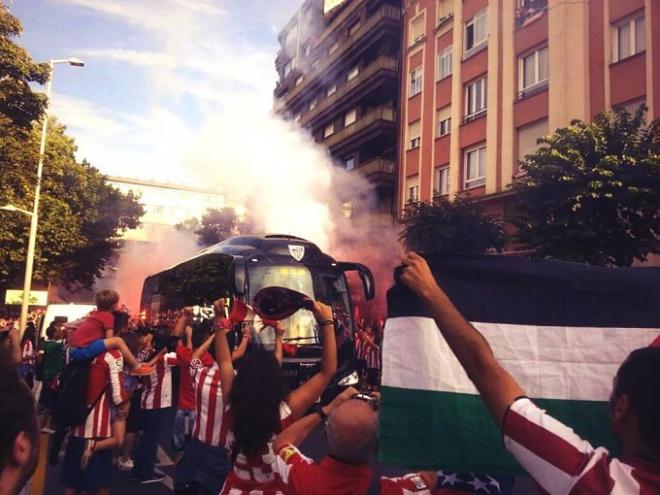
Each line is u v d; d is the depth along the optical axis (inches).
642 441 52.6
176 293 593.9
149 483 245.3
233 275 401.7
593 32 651.5
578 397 88.4
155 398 249.4
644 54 592.1
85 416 180.5
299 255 439.8
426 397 87.9
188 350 235.0
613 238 454.3
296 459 90.7
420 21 1002.1
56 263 1248.8
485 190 790.5
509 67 765.9
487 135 794.2
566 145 476.4
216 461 137.9
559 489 52.4
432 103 938.1
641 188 438.0
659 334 89.7
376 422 85.0
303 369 392.2
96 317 190.5
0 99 748.6
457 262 94.1
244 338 139.6
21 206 944.9
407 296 91.1
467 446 85.9
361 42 1164.5
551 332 90.6
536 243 477.7
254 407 105.3
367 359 514.3
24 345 459.8
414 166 973.8
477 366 60.7
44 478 242.5
